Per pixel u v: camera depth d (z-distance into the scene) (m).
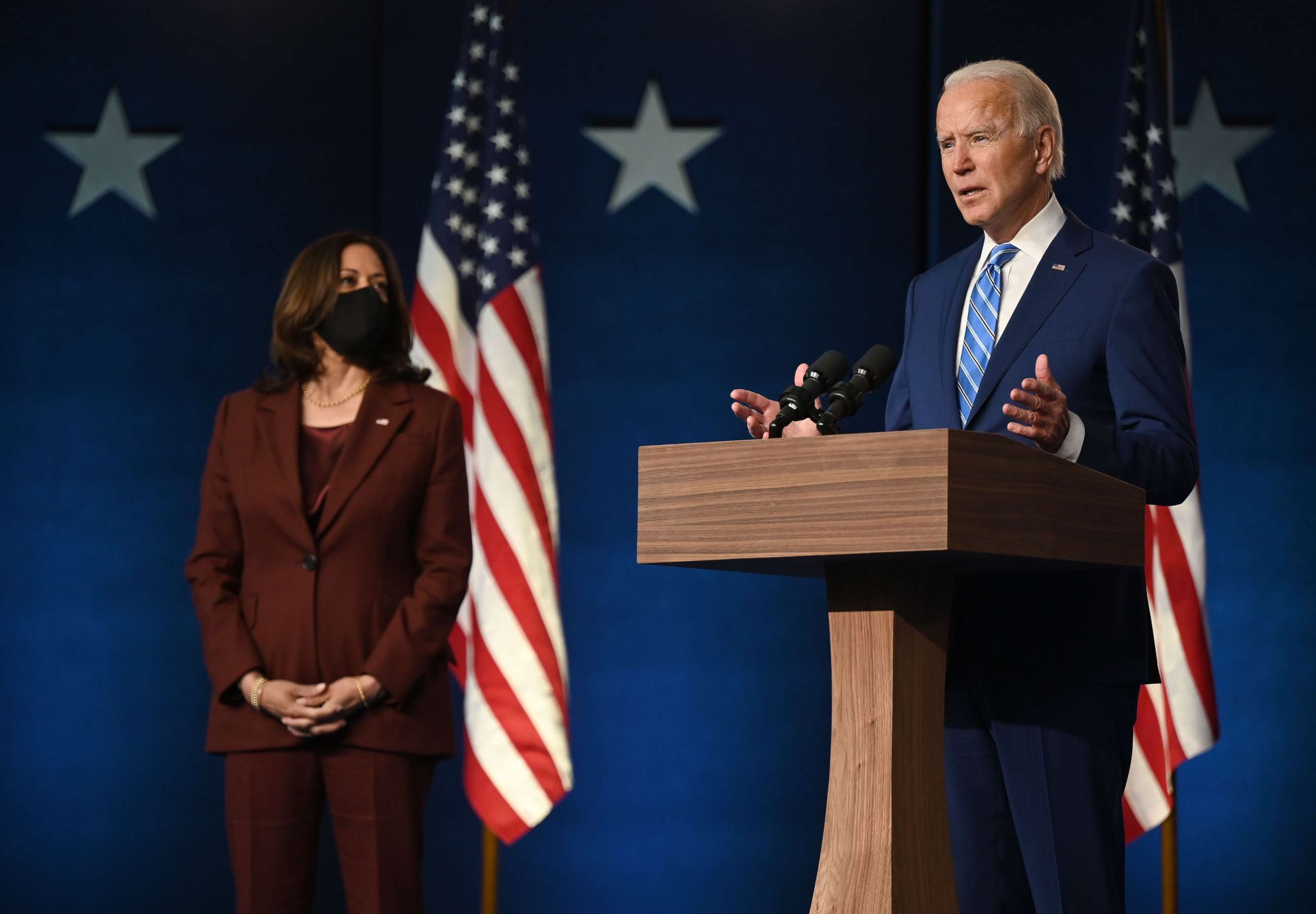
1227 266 15.83
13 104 16.38
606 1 16.25
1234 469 15.57
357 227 16.09
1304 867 15.05
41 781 15.49
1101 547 5.88
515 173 14.45
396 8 16.28
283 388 10.26
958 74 7.88
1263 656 15.34
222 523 10.04
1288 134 15.95
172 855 15.39
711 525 5.75
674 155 16.12
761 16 16.19
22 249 16.22
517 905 15.26
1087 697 6.85
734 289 15.94
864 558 5.59
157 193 16.23
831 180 15.98
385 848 9.34
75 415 16.00
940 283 8.16
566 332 15.98
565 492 15.77
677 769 15.36
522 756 13.24
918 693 5.85
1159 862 15.07
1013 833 7.19
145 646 15.67
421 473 10.04
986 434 5.34
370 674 9.35
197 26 16.38
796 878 15.17
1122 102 14.53
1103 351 7.22
